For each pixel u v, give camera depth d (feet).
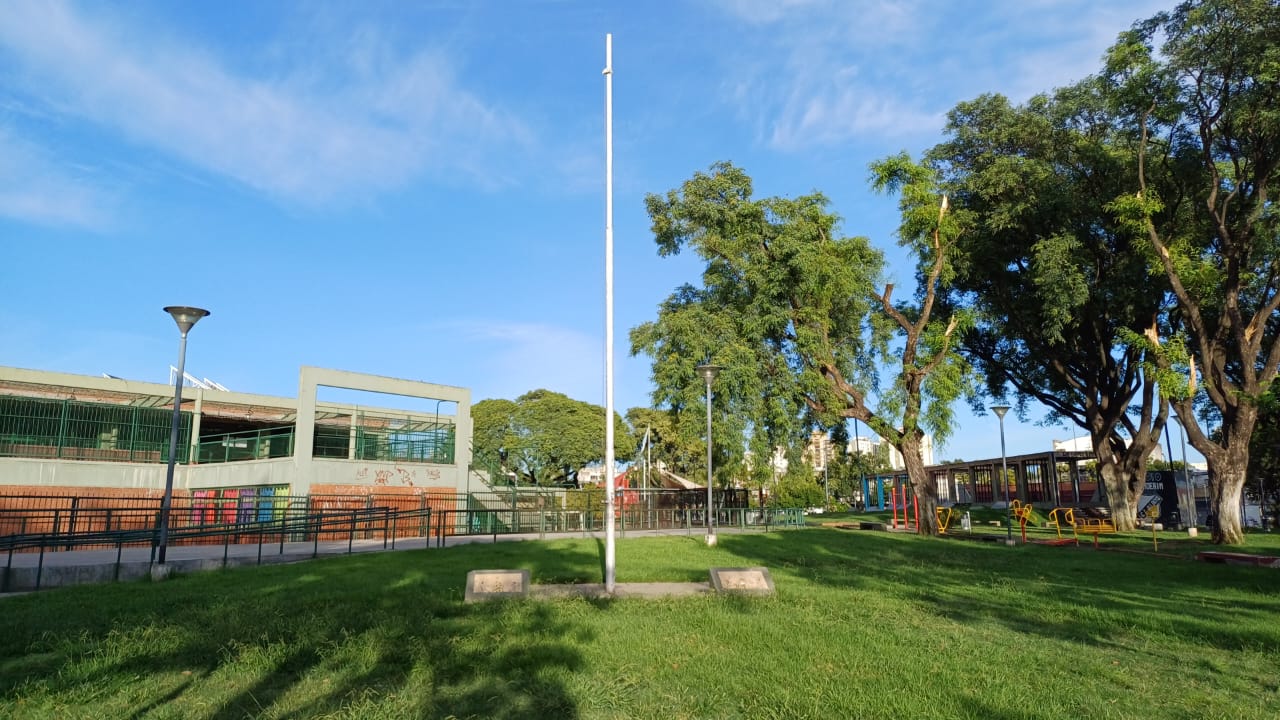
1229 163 85.46
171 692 20.99
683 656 24.75
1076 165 93.15
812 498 211.20
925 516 99.71
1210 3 70.64
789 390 102.73
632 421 205.05
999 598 38.83
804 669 23.35
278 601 34.22
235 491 96.53
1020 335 108.88
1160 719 19.30
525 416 187.83
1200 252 87.51
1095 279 97.66
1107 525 92.79
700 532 96.07
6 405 87.56
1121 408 107.65
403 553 60.18
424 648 24.98
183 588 39.96
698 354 98.89
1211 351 82.17
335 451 106.01
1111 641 28.40
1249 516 122.83
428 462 104.47
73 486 90.33
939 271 97.91
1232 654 26.45
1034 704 19.98
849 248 104.06
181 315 52.11
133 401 107.24
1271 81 70.13
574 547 66.39
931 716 19.10
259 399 114.73
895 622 31.12
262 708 19.66
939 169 104.83
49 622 29.94
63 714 19.19
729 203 104.37
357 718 18.78
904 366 100.73
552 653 24.47
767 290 101.50
